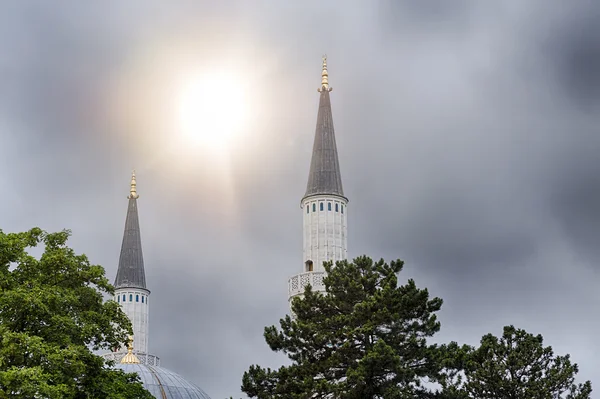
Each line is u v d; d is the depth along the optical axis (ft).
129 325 362.74
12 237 351.25
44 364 323.16
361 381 363.15
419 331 385.29
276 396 378.12
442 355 381.19
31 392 305.32
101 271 359.66
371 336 383.45
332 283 398.62
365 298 393.09
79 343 341.21
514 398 443.32
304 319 398.21
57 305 335.26
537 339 456.04
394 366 360.69
